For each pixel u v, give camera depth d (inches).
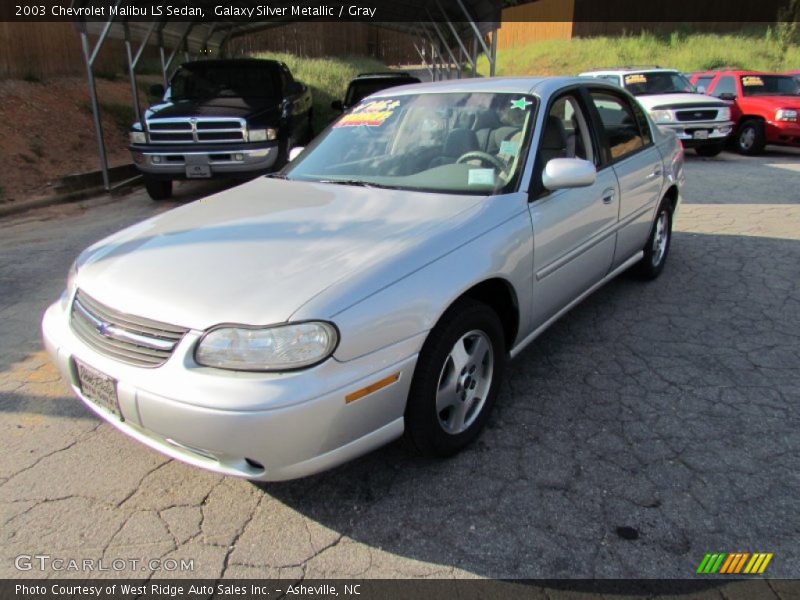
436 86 155.9
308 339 83.7
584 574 85.4
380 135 148.2
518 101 136.9
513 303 118.3
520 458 110.7
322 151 153.9
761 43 995.3
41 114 465.7
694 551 88.6
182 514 99.1
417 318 94.3
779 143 493.0
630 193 162.7
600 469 107.1
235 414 81.9
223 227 112.7
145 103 586.6
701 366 143.0
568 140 142.1
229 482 106.7
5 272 223.9
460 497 101.3
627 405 127.1
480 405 115.6
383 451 113.9
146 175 347.6
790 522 93.6
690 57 945.5
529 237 118.2
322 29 1055.0
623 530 92.9
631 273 200.2
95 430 122.3
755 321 167.6
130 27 461.7
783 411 123.4
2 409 130.1
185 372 85.2
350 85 529.0
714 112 469.4
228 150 335.0
